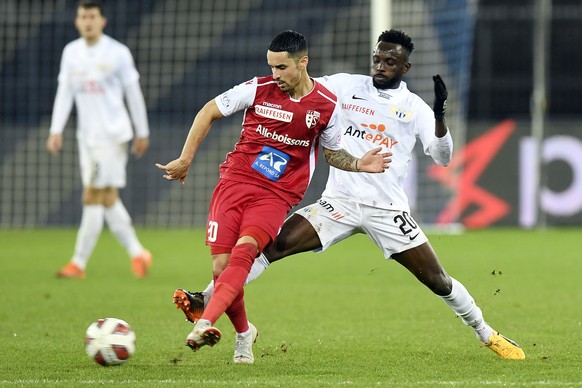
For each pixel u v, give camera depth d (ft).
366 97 84.38
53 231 244.01
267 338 94.27
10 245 205.36
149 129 247.50
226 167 77.82
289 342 91.66
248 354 79.25
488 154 238.48
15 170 252.21
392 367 76.74
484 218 238.68
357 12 270.67
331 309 116.26
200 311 75.56
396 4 239.09
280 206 76.43
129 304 119.44
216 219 76.33
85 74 145.18
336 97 77.46
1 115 270.67
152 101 272.72
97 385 67.31
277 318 108.68
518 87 263.29
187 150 75.66
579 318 108.88
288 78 74.54
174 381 69.00
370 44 270.05
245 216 75.82
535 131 234.38
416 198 230.89
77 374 72.49
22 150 252.62
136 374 72.49
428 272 82.23
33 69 271.28
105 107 146.10
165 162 247.29
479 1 262.67
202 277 149.89
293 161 77.15
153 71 273.95
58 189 252.83
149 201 249.55
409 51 84.02
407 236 82.48
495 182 238.68
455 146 231.09
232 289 71.87
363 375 72.59
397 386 67.15
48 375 72.08
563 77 267.18
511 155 238.48
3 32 271.69
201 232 240.53
